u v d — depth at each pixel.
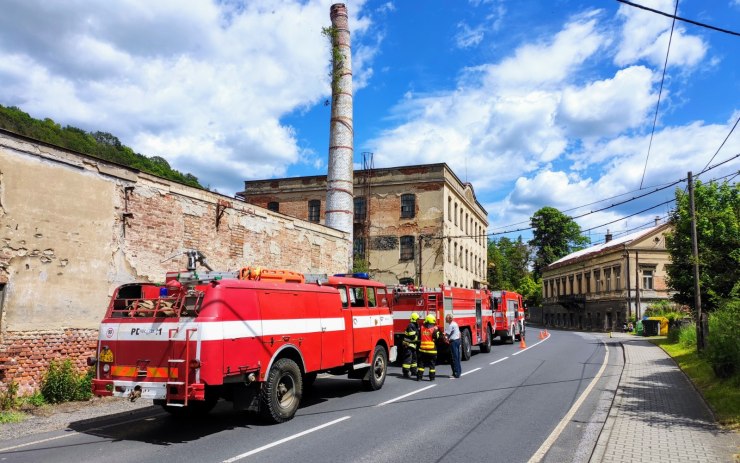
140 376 7.95
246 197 44.22
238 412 9.81
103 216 12.17
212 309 7.89
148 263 13.32
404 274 39.19
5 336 10.05
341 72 25.34
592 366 17.27
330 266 22.92
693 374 14.00
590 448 7.22
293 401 9.12
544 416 9.31
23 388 10.27
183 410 9.45
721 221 23.94
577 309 58.91
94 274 11.84
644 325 38.22
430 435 7.91
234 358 8.05
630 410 9.59
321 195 42.38
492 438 7.74
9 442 7.56
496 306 26.22
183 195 14.65
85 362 11.48
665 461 6.35
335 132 25.19
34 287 10.60
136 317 8.20
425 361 14.37
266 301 8.93
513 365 17.58
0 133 10.13
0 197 10.09
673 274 26.19
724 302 13.00
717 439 7.39
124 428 8.51
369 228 40.38
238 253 16.86
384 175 40.59
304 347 9.77
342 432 8.10
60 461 6.55
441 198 39.25
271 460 6.59
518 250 83.50
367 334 12.23
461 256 45.09
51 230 10.98
